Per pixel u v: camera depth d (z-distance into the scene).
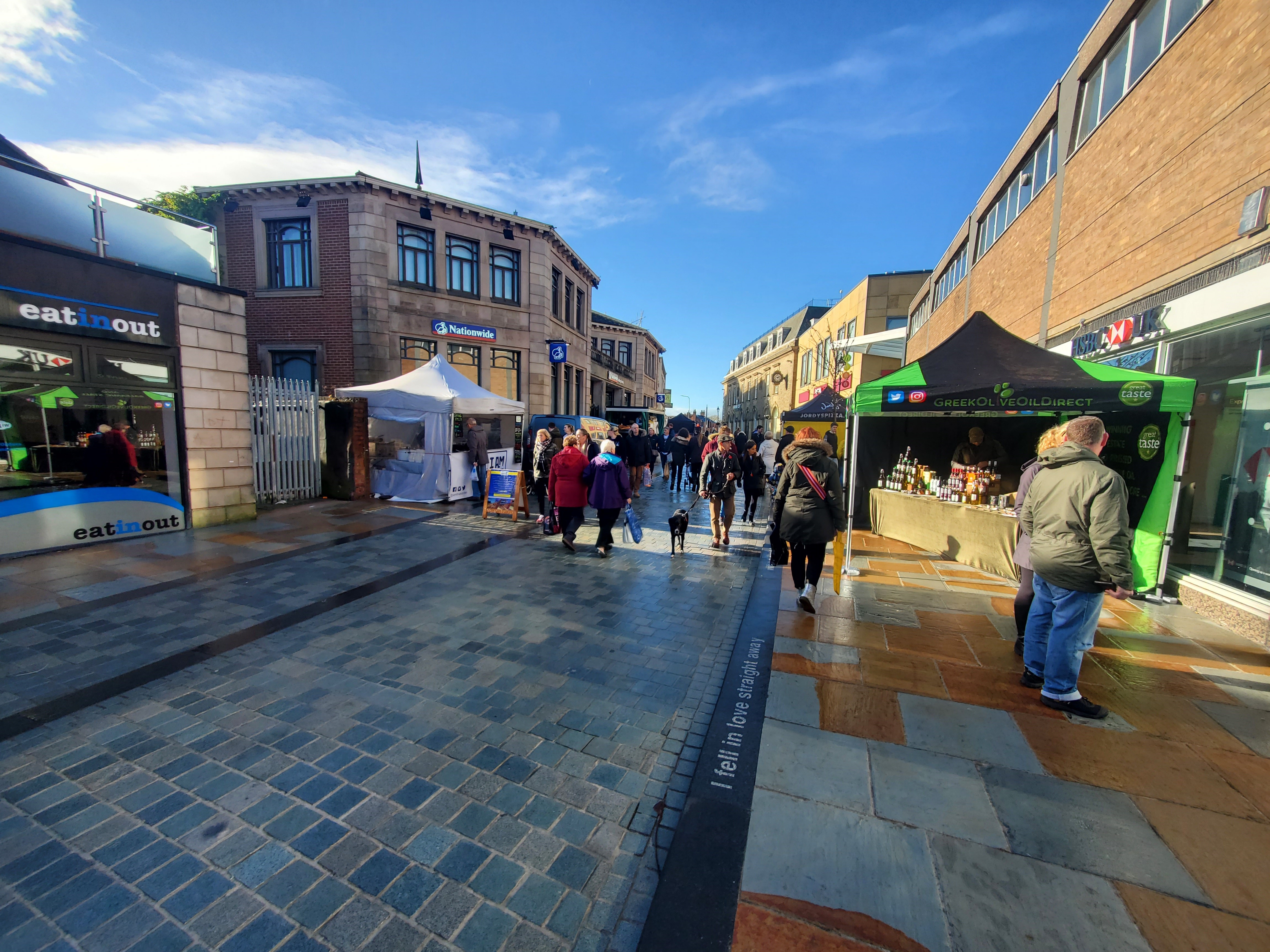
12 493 5.78
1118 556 2.76
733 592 5.34
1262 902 1.88
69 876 1.96
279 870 2.00
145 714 3.02
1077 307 7.58
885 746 2.79
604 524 6.61
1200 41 5.13
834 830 2.22
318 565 5.99
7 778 2.47
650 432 20.66
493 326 17.67
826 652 3.94
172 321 7.05
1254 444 4.42
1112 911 1.84
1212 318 4.76
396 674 3.53
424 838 2.17
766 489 11.15
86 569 5.59
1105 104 7.17
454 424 11.70
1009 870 2.02
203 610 4.57
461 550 6.79
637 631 4.33
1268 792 2.45
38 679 3.37
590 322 24.23
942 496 6.97
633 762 2.67
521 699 3.25
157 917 1.80
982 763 2.65
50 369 6.00
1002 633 4.31
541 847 2.13
